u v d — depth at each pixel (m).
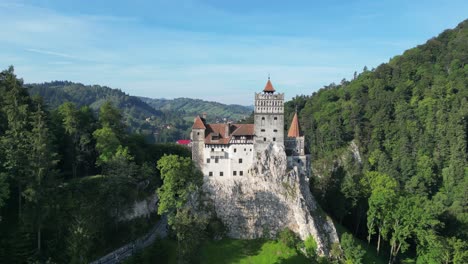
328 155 193.62
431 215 116.81
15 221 89.19
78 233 83.56
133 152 127.06
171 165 104.75
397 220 116.94
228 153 121.19
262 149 121.31
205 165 121.38
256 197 118.81
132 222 107.25
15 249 82.44
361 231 135.50
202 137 121.62
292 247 111.81
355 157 191.25
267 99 121.50
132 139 135.75
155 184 123.00
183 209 104.50
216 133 122.25
